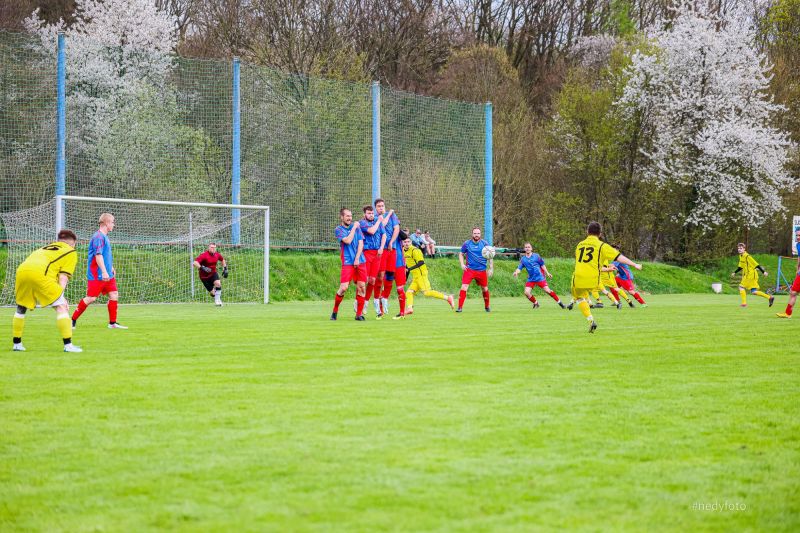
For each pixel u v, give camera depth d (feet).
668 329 70.08
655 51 220.02
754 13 246.27
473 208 161.68
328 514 19.92
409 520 19.53
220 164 151.23
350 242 79.87
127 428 28.60
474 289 157.58
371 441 26.76
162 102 155.63
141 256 127.75
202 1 198.29
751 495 21.49
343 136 154.20
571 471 23.49
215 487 21.94
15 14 180.96
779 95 238.07
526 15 255.09
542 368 43.88
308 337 61.26
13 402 33.40
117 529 19.03
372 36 214.69
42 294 51.06
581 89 218.59
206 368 43.55
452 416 30.68
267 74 156.56
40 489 21.88
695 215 214.69
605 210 221.05
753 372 42.75
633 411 31.89
